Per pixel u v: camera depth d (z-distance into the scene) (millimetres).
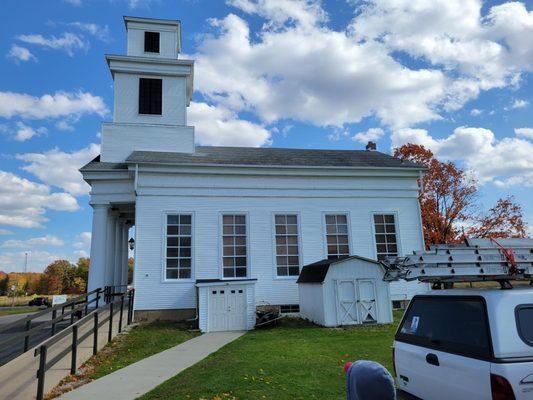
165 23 23891
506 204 37000
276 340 12859
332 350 11055
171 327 16094
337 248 20406
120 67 22188
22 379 7984
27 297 84062
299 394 7004
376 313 16438
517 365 4195
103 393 7688
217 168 19328
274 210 19891
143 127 21516
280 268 19484
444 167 37906
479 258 5754
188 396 7020
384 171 21391
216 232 18953
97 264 18781
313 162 21125
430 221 36688
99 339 12312
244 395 6945
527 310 4641
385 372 2908
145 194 18531
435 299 5586
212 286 16172
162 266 18000
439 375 4996
